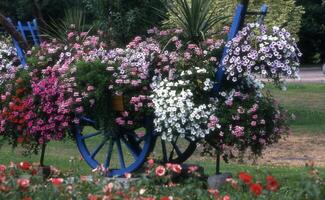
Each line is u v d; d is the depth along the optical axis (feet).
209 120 29.84
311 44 179.22
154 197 22.56
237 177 25.11
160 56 31.19
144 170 32.22
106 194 21.40
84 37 35.81
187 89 30.19
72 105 32.09
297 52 29.58
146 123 31.68
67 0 103.71
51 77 33.32
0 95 35.37
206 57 30.58
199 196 23.12
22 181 22.12
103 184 22.34
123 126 32.12
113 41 37.01
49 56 34.73
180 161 32.50
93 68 31.60
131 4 50.29
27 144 35.37
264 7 30.71
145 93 31.35
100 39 36.42
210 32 32.30
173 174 26.43
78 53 33.40
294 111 79.00
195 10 31.60
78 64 31.89
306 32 174.29
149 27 50.21
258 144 30.58
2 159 43.14
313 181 21.70
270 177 22.26
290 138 57.21
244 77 30.48
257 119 30.01
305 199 21.56
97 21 49.93
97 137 51.26
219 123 29.89
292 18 73.46
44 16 107.14
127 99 31.37
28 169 24.31
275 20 71.41
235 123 30.09
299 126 65.67
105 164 33.01
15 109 34.19
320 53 180.75
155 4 50.34
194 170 26.03
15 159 43.37
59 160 43.60
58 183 22.20
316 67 167.94
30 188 22.40
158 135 31.81
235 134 29.76
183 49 31.35
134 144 32.91
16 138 35.32
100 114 32.09
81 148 33.78
